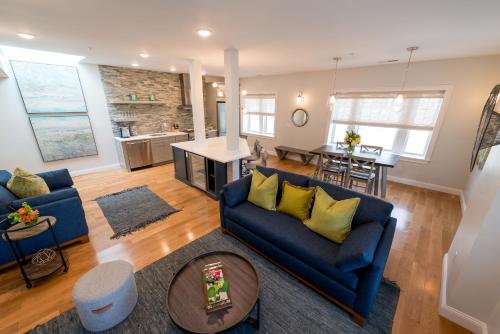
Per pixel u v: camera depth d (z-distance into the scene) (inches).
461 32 90.4
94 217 122.6
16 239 71.3
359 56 141.2
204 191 158.1
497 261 55.9
